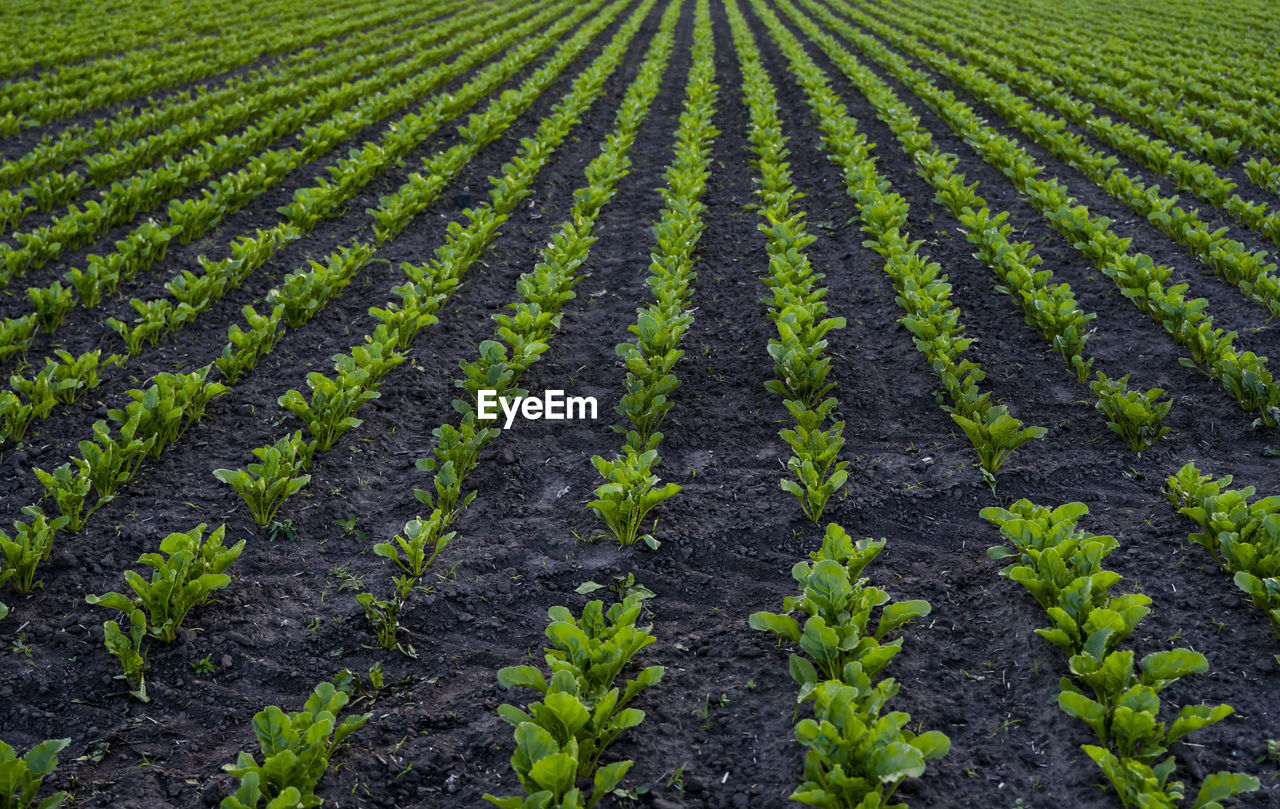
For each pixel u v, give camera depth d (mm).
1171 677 3930
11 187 12000
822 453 5867
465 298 9250
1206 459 6234
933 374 7516
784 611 4418
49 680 4449
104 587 5133
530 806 3379
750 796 3863
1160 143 12352
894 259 8914
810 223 11367
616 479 5496
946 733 4152
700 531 5688
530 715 3938
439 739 4188
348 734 3975
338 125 14180
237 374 7434
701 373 7777
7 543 4844
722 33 29672
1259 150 13555
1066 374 7508
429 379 7664
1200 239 9328
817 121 15961
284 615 4980
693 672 4586
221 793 3877
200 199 11891
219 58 20953
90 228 10023
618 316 9039
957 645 4695
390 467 6449
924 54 21547
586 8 34688
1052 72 19219
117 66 19531
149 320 7836
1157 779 3480
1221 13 29562
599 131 16031
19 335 7723
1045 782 3844
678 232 9828
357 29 27906
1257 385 6508
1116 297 8828
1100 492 5934
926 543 5574
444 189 12383
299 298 8297
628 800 3834
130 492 5988
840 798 3488
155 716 4316
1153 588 4949
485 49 23531
